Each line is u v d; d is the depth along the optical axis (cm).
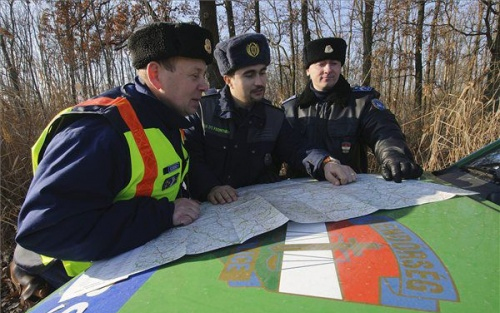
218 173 194
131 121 118
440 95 472
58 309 83
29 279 131
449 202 114
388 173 152
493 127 346
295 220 108
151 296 78
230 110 187
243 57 176
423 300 66
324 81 214
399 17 746
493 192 125
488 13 630
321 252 87
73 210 100
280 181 186
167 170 127
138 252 104
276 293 72
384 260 80
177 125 134
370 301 66
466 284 70
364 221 104
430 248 84
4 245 278
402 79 702
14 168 312
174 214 120
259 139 193
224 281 79
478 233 91
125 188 117
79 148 106
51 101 418
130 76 812
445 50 619
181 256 94
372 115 202
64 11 829
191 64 127
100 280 91
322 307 66
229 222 116
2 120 324
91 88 569
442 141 381
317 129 219
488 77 439
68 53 646
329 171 158
